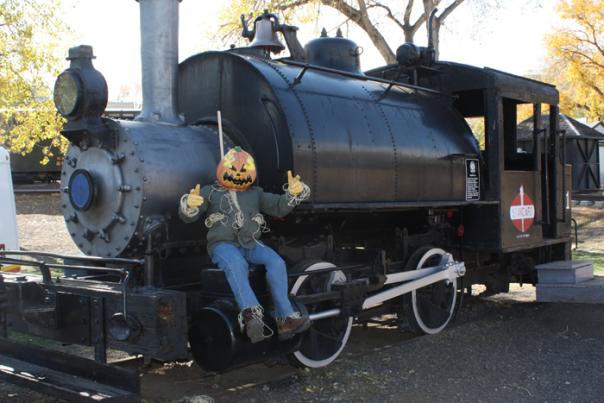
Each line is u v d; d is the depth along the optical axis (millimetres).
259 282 4797
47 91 16469
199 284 5387
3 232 9156
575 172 26906
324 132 5488
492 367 5621
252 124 5484
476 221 7516
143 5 5500
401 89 7031
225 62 5703
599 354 6047
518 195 7758
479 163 7363
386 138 6141
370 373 5430
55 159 29469
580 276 8117
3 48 15734
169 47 5516
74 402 4102
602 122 34281
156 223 4793
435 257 7027
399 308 6672
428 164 6590
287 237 5977
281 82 5492
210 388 5242
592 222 20188
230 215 4559
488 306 8672
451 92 7734
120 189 4875
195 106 5969
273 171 5301
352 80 6457
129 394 3992
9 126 19234
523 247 7820
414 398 4852
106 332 4410
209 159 5301
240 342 4586
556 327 7164
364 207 5707
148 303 4152
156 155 4949
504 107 8930
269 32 6473
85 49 5031
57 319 4613
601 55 27016
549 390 5031
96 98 4973
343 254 6242
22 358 4875
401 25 20375
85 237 5207
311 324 5371
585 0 25859
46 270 4805
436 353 6035
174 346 4238
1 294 5031
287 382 5211
